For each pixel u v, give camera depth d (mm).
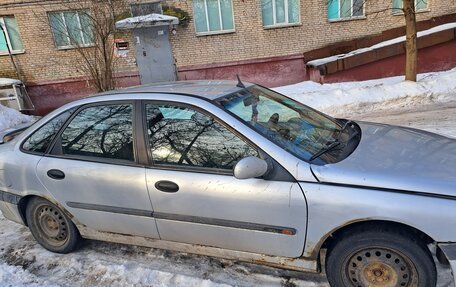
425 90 9039
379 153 2588
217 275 2922
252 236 2564
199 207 2639
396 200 2211
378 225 2324
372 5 13094
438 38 11750
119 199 2908
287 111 3121
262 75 13383
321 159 2523
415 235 2273
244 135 2562
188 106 2750
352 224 2385
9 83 12203
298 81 13555
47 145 3225
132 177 2818
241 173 2326
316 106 9086
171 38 12836
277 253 2562
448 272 2691
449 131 5926
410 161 2461
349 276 2441
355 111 8820
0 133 4199
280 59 13281
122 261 3213
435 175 2285
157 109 2850
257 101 3057
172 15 12492
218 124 2650
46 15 12273
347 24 13234
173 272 2996
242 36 13016
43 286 2951
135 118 2885
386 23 13258
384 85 9656
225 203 2553
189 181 2633
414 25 9492
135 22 11742
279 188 2418
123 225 2994
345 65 11945
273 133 2654
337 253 2426
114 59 12789
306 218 2389
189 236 2789
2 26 12320
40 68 12773
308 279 2797
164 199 2732
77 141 3102
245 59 13203
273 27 12984
